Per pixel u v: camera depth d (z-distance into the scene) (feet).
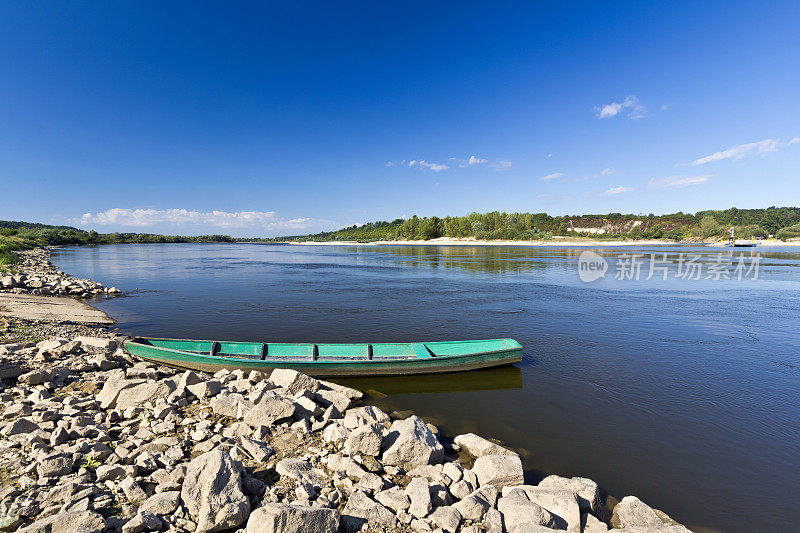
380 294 108.17
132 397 34.09
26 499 19.99
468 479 25.80
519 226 515.50
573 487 24.93
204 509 19.42
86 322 71.77
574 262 210.79
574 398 42.80
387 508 21.98
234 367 46.03
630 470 29.94
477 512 21.97
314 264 215.51
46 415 29.01
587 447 33.09
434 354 53.01
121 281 136.15
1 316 65.67
